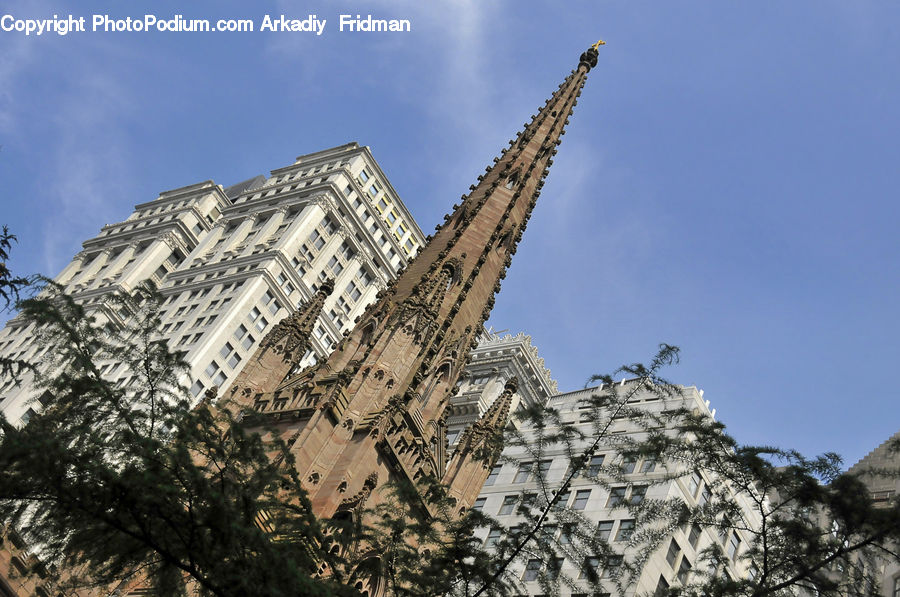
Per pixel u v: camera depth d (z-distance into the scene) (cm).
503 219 7606
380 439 5794
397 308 6612
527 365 13725
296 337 6606
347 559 3984
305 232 15112
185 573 3781
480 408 13012
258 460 3722
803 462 3778
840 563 3556
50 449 3309
